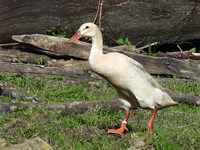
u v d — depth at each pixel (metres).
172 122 12.45
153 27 17.33
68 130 11.59
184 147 11.00
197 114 13.16
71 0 16.94
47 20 16.97
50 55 16.31
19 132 11.34
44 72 15.15
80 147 10.92
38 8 16.88
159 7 17.22
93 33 11.53
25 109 12.41
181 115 13.02
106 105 12.88
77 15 17.05
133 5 17.14
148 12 17.22
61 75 15.20
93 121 12.08
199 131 11.51
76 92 14.05
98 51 11.38
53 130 11.45
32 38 16.12
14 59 15.98
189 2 17.34
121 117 12.65
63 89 14.18
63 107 12.52
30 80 14.60
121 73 11.14
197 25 17.53
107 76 11.28
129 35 17.38
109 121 12.28
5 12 16.75
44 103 12.59
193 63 16.05
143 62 15.93
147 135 11.03
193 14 17.42
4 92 13.44
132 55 15.95
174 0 17.27
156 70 15.95
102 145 11.08
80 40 17.09
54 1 16.89
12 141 11.04
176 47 18.00
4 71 15.10
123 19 17.19
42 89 14.23
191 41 17.83
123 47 16.77
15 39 16.20
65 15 17.02
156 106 11.53
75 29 17.12
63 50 16.14
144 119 12.69
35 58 16.12
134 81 11.20
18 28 16.88
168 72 15.96
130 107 11.63
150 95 11.36
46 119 11.89
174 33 17.50
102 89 14.47
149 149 10.77
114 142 11.20
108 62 11.20
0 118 11.92
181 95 13.99
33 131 11.37
